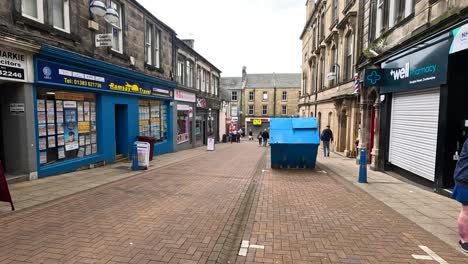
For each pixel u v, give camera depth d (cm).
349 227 461
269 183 802
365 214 525
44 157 808
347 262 348
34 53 735
